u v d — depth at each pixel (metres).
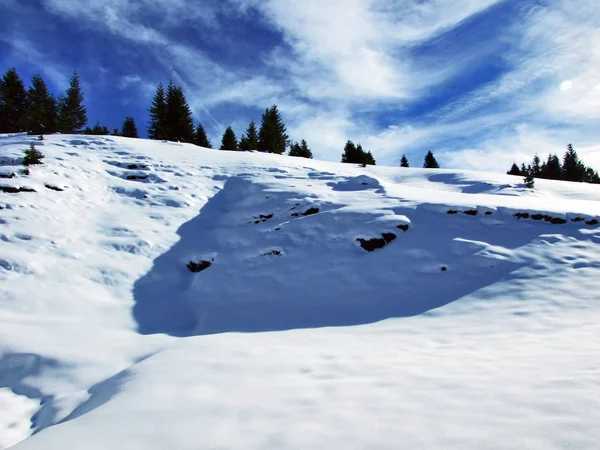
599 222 8.86
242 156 22.28
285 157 25.02
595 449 2.09
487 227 9.17
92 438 2.81
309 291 7.97
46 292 7.38
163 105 38.25
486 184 17.91
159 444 2.64
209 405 3.31
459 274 7.50
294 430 2.68
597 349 3.85
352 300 7.36
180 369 4.41
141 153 19.30
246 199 13.48
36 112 35.16
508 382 3.16
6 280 7.40
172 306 8.05
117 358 5.31
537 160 58.28
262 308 7.57
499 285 6.83
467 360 3.94
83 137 21.98
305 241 9.84
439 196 11.63
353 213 10.25
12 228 9.19
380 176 21.48
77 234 10.01
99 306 7.43
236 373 4.15
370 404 3.01
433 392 3.12
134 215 12.06
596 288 6.21
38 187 11.53
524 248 8.06
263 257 9.56
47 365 5.01
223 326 6.95
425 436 2.41
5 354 5.16
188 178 16.30
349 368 4.04
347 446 2.39
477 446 2.23
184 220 12.37
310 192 12.76
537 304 5.92
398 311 6.62
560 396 2.77
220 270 9.35
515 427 2.40
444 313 6.19
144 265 9.41
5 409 4.21
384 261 8.48
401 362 4.10
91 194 12.85
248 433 2.71
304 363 4.35
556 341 4.32
